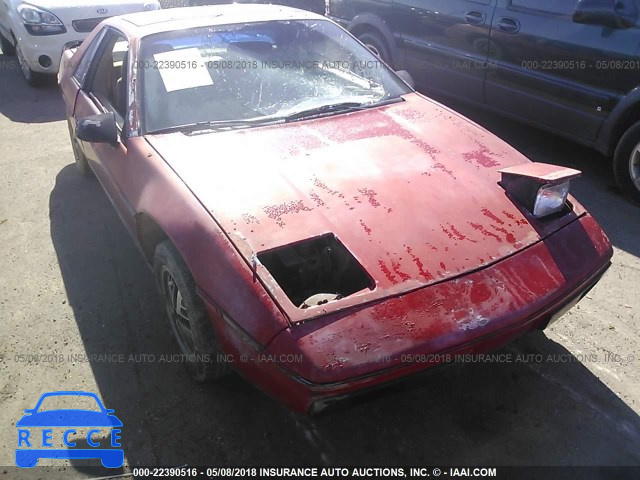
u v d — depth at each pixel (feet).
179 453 7.57
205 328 7.63
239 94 9.88
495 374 8.75
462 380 8.65
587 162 15.99
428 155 8.72
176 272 7.77
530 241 7.39
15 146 17.78
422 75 18.66
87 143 12.12
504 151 9.17
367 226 7.12
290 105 9.95
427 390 8.48
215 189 7.68
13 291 10.85
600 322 9.84
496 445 7.64
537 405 8.22
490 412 8.13
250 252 6.72
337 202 7.47
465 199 7.79
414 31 18.29
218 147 8.66
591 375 8.72
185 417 8.10
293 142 8.84
